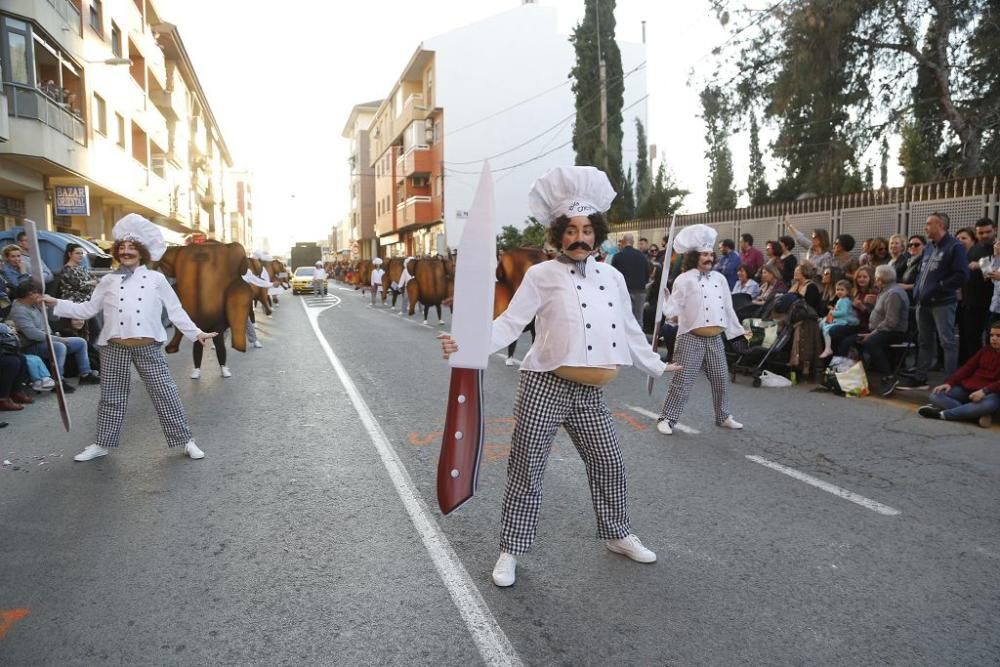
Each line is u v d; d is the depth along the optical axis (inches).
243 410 280.8
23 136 599.8
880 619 117.6
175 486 187.9
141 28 1054.4
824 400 296.0
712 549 145.9
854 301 335.6
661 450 219.8
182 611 121.6
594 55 863.7
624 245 442.3
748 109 597.9
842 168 575.2
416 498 177.8
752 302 386.3
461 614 119.9
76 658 107.7
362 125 2394.2
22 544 150.6
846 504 171.5
